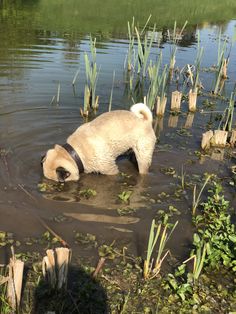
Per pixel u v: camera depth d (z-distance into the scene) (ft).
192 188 5.30
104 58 10.40
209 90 9.32
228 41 13.70
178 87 9.39
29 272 3.61
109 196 4.98
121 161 5.97
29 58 9.77
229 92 9.25
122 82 9.04
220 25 16.71
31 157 5.59
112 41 12.02
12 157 5.53
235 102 8.55
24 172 5.24
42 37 11.69
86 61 7.54
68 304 3.34
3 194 4.73
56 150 5.13
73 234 4.18
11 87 7.97
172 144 6.56
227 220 4.33
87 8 16.96
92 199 4.87
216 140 6.66
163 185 5.33
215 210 4.71
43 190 4.91
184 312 3.37
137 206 4.80
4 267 3.61
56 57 10.04
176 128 7.25
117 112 5.38
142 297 3.47
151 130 5.45
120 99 8.17
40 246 3.96
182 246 4.17
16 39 11.25
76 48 10.93
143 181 5.40
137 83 8.95
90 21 14.51
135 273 3.72
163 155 6.15
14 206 4.53
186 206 4.88
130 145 5.40
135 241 4.17
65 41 11.51
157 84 7.75
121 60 10.37
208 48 12.62
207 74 10.32
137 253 4.00
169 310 3.37
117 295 3.47
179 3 21.16
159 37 12.85
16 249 3.89
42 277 3.51
